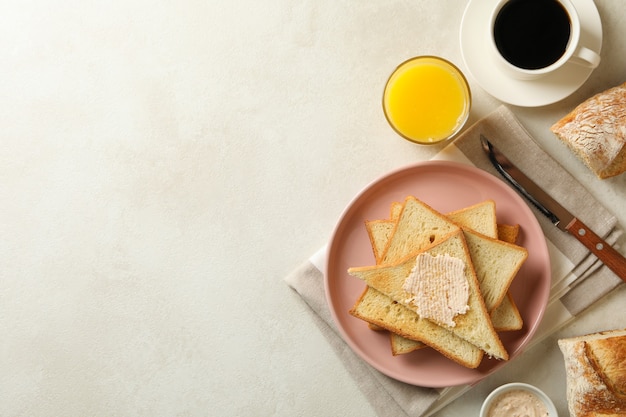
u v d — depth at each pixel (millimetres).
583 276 791
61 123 861
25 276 870
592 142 745
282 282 844
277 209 842
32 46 858
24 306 871
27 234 870
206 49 841
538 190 787
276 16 832
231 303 850
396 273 762
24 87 862
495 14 735
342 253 808
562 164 803
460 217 780
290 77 833
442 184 794
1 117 866
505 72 768
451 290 753
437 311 754
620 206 796
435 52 815
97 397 865
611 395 737
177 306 855
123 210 858
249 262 847
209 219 850
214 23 839
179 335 855
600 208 790
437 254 758
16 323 872
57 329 868
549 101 769
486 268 764
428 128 781
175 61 845
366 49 823
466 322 753
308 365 841
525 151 795
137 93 851
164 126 850
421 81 775
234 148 844
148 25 847
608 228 787
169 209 854
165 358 857
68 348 868
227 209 847
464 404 817
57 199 865
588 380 743
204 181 849
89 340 865
